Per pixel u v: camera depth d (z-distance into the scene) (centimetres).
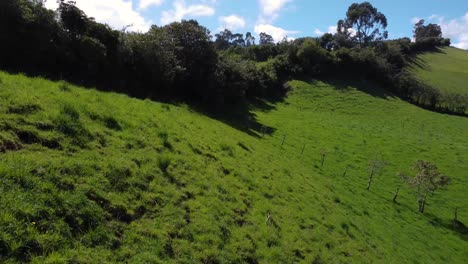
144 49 4881
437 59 15612
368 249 2188
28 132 1288
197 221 1373
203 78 6047
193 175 1720
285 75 10669
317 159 5009
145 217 1248
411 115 8956
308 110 8500
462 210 4331
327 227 2159
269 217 1772
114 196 1235
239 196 1838
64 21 4178
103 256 985
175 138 2059
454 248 3303
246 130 5300
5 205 918
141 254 1065
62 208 1032
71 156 1301
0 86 1494
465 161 5838
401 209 3953
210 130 2912
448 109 10181
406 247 2753
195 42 6081
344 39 14388
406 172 5153
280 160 3550
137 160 1527
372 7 15550
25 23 3681
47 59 3859
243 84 6781
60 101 1608
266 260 1411
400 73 11575
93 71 4156
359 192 4088
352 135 6588
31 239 888
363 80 11106
